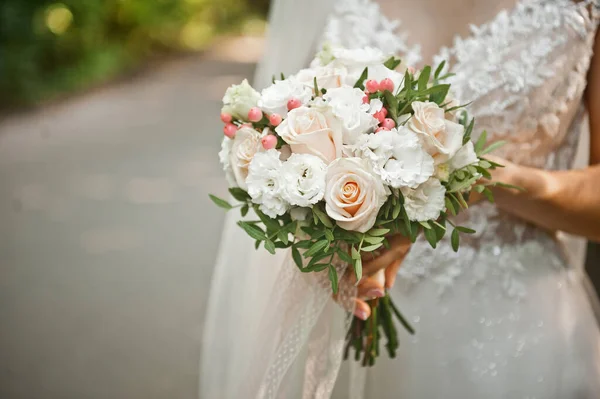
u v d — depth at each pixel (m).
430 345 1.57
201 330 3.79
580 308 1.60
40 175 7.10
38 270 4.64
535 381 1.53
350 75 1.32
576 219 1.45
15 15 11.45
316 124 1.22
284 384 1.51
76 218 5.71
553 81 1.46
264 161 1.22
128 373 3.39
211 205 6.01
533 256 1.58
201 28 20.81
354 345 1.55
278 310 1.46
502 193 1.44
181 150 8.11
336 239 1.25
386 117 1.28
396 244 1.36
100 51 13.75
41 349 3.62
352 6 1.56
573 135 1.54
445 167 1.26
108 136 9.02
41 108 11.02
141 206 6.00
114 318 3.94
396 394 1.59
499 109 1.47
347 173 1.21
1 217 5.79
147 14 16.34
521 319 1.55
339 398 1.61
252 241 1.62
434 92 1.28
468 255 1.57
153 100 11.98
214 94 12.58
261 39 22.42
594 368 1.56
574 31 1.44
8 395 3.18
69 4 12.79
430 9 1.51
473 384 1.54
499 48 1.47
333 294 1.41
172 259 4.78
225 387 1.71
